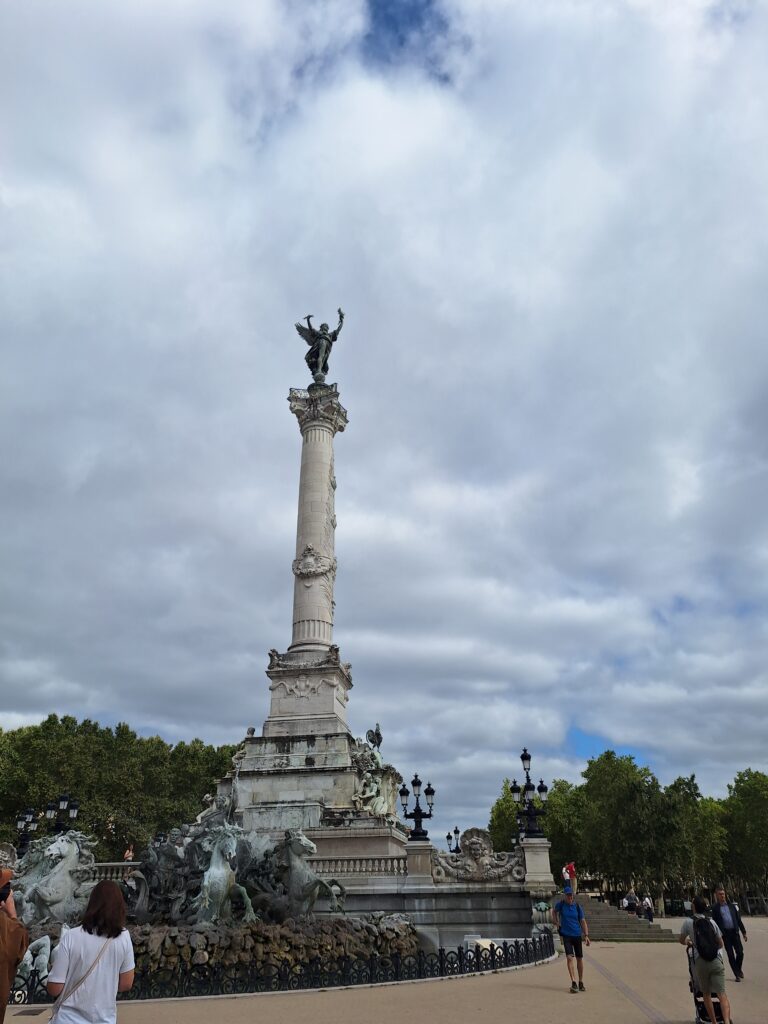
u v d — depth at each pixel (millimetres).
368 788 38062
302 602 44312
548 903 28828
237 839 26078
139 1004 15273
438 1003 14273
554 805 82750
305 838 25719
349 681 45438
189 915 23141
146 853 26484
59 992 6035
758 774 81062
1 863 31875
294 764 39281
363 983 17203
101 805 61094
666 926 41688
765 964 20844
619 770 66750
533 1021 12250
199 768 76188
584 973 18703
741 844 81938
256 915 23594
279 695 41906
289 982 17000
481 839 31641
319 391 50281
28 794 58375
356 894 30578
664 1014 12836
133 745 71688
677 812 62062
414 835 32000
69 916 25438
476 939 23344
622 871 63625
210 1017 13430
